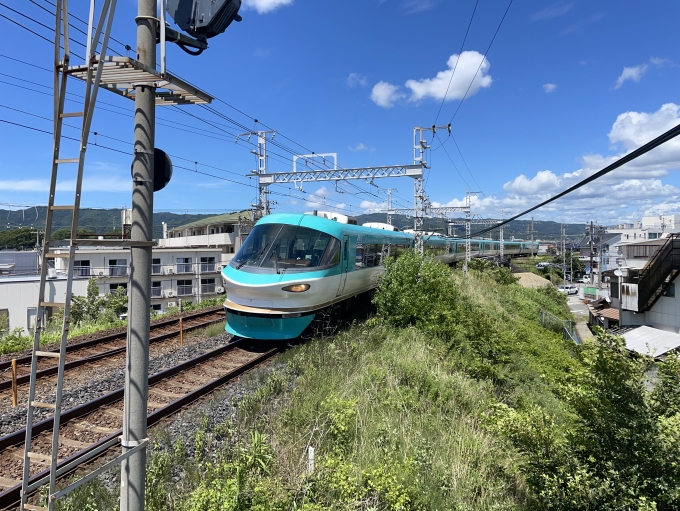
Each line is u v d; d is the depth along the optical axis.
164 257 36.66
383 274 11.79
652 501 3.24
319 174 19.91
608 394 3.98
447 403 6.66
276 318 8.68
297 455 4.57
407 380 7.06
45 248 2.14
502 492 4.52
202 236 45.00
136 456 2.56
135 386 2.54
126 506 2.55
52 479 2.12
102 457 4.73
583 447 4.07
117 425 5.65
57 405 2.10
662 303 20.64
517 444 4.45
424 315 10.41
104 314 16.44
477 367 8.89
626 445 3.71
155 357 8.51
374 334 9.44
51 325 12.90
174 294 36.25
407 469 4.34
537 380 9.99
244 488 3.56
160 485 3.79
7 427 5.53
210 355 8.41
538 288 40.12
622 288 23.20
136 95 2.52
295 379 7.00
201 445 4.61
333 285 9.75
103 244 2.24
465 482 4.56
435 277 11.18
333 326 10.29
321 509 3.55
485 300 20.48
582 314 42.47
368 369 7.03
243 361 8.28
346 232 10.60
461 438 5.47
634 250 36.25
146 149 2.53
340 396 5.96
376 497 3.79
